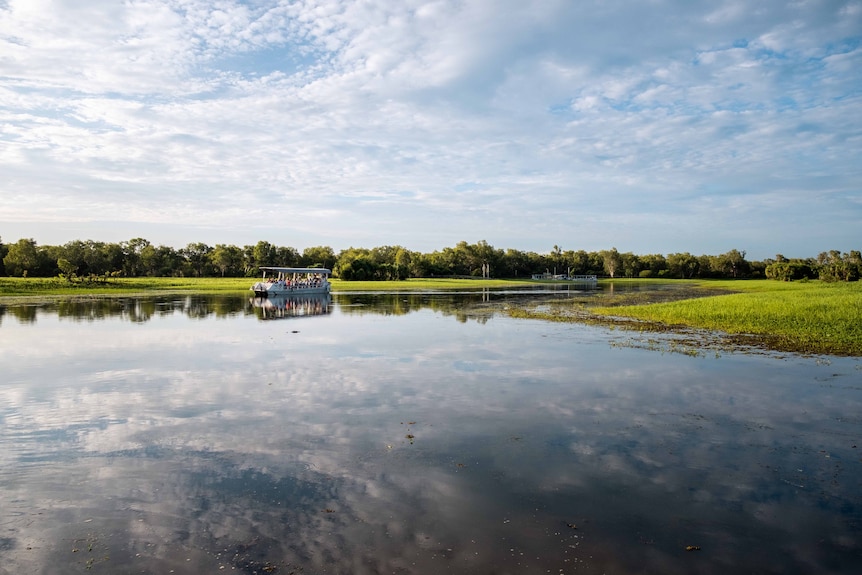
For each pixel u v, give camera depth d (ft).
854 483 28.19
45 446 33.65
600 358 62.90
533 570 20.27
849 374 53.57
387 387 48.65
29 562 20.97
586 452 32.40
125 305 146.10
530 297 203.51
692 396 45.39
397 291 250.98
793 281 356.79
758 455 32.01
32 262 339.77
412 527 23.44
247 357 63.77
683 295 219.00
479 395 45.75
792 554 21.58
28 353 66.49
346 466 30.27
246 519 24.21
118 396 45.52
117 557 21.31
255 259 484.33
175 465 30.48
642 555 21.38
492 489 27.27
